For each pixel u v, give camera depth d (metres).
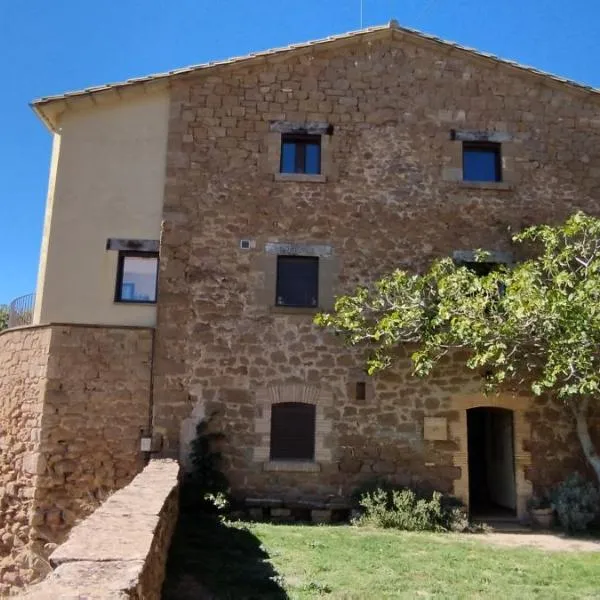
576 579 7.16
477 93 12.75
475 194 12.39
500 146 12.68
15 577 10.51
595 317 8.87
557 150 12.71
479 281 10.02
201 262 11.78
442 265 11.08
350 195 12.18
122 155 12.23
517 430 11.55
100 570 3.71
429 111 12.59
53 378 10.91
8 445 11.36
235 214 12.00
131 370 11.21
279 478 11.13
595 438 11.66
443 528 10.41
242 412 11.30
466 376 11.62
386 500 10.68
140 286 11.91
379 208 12.18
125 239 11.92
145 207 12.05
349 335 11.38
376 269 11.95
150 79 12.20
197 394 11.29
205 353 11.45
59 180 12.07
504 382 11.63
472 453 13.98
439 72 12.76
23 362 11.48
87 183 12.09
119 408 11.05
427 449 11.36
